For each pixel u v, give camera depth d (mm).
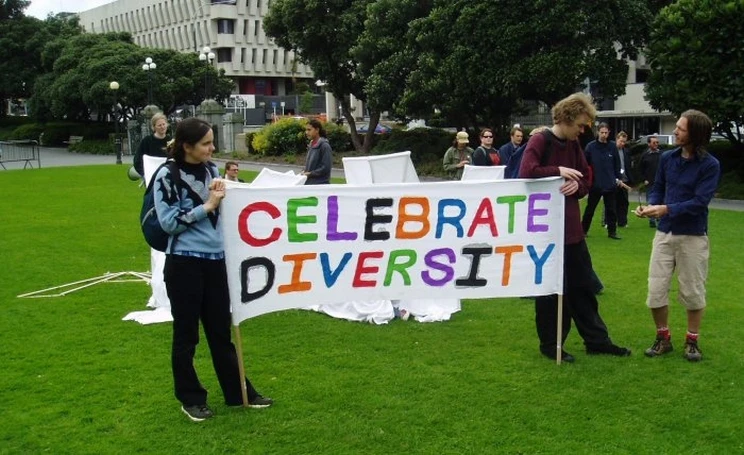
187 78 51781
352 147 37156
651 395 5598
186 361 5164
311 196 5699
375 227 5906
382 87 29094
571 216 6250
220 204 5266
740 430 4996
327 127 37625
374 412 5332
